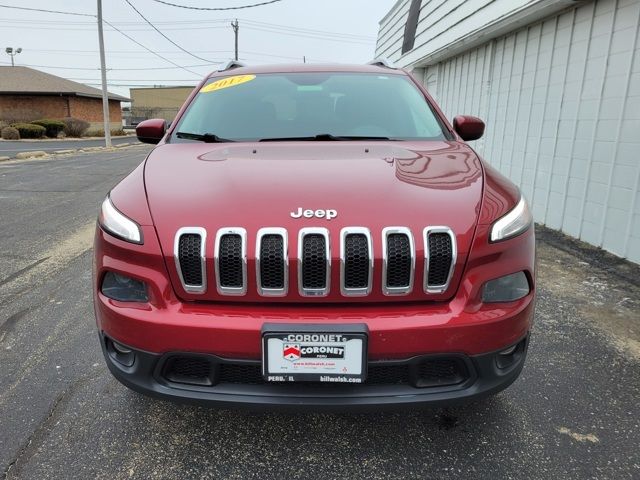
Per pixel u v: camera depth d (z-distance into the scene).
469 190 1.97
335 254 1.69
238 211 1.79
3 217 6.34
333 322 1.68
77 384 2.52
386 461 2.01
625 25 4.41
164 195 1.93
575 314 3.35
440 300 1.77
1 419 2.23
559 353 2.84
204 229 1.75
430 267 1.74
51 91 34.78
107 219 1.92
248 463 2.00
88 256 4.62
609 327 3.16
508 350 1.85
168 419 2.26
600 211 4.80
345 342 1.67
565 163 5.37
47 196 7.91
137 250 1.78
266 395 1.76
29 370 2.64
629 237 4.41
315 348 1.68
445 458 2.02
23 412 2.29
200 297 1.76
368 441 2.13
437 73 9.88
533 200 6.08
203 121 2.85
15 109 35.62
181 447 2.08
